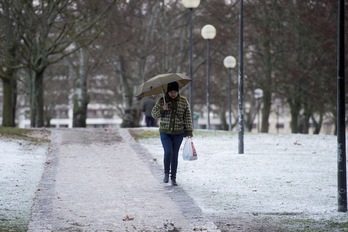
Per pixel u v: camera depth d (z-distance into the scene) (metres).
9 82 32.69
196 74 57.53
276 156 20.16
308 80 45.03
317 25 40.84
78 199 12.85
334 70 41.19
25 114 101.81
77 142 23.59
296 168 17.62
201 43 51.38
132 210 11.90
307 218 11.39
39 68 35.19
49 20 33.66
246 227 10.62
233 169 17.34
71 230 10.23
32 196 12.98
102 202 12.59
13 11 31.28
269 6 45.28
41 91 36.47
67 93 72.81
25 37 35.09
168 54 51.78
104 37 40.47
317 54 43.53
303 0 42.78
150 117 36.44
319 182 15.34
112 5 33.59
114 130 29.00
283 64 46.59
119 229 10.38
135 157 19.48
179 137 14.77
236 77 56.12
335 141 25.09
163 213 11.65
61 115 114.69
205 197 13.35
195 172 16.81
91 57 49.59
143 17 47.72
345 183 12.04
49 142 23.53
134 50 46.81
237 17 48.25
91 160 18.69
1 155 18.77
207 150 21.64
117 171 16.66
